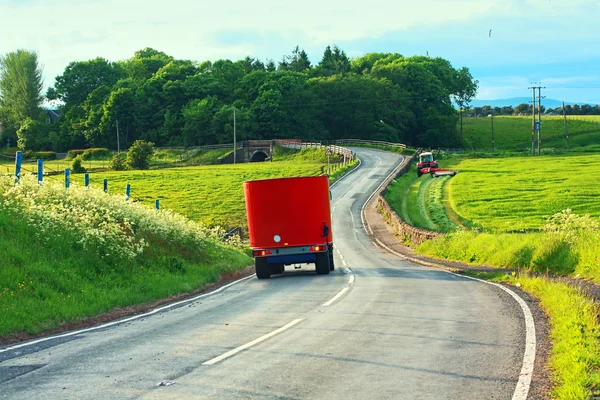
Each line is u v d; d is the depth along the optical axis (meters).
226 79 161.12
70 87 159.00
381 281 20.27
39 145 138.50
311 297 16.62
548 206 53.72
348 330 11.24
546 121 182.88
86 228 19.75
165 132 139.12
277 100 143.50
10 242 16.84
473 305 13.84
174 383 7.75
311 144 118.19
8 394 7.41
